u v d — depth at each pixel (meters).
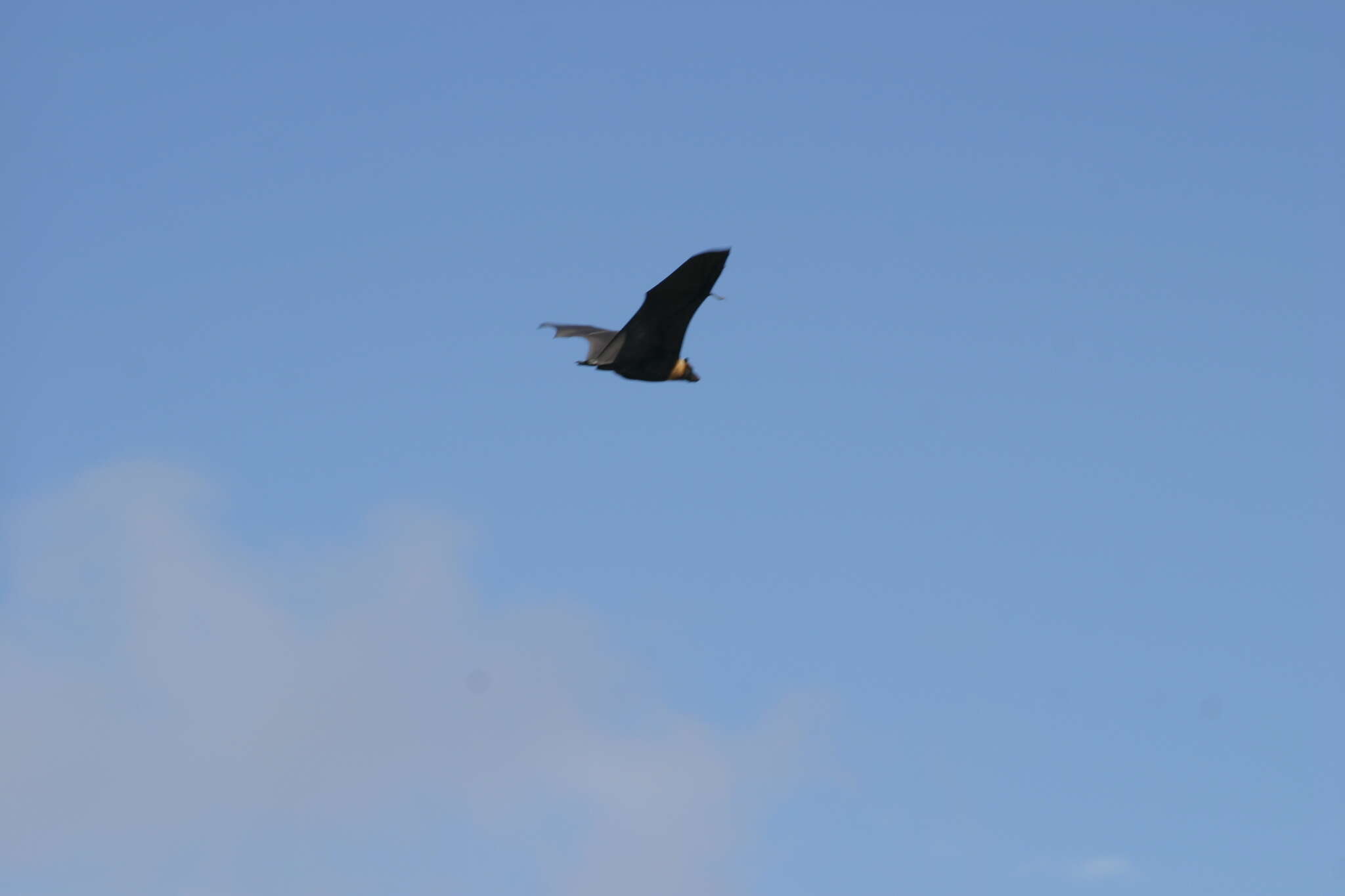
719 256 30.30
